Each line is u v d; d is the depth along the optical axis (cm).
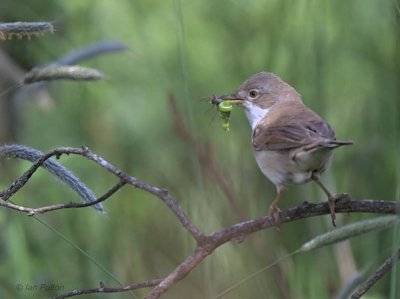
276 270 1030
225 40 1273
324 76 1119
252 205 1138
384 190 1145
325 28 1122
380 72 1162
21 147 680
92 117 1306
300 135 834
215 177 1053
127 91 1323
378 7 1180
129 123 1314
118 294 1058
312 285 988
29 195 1087
